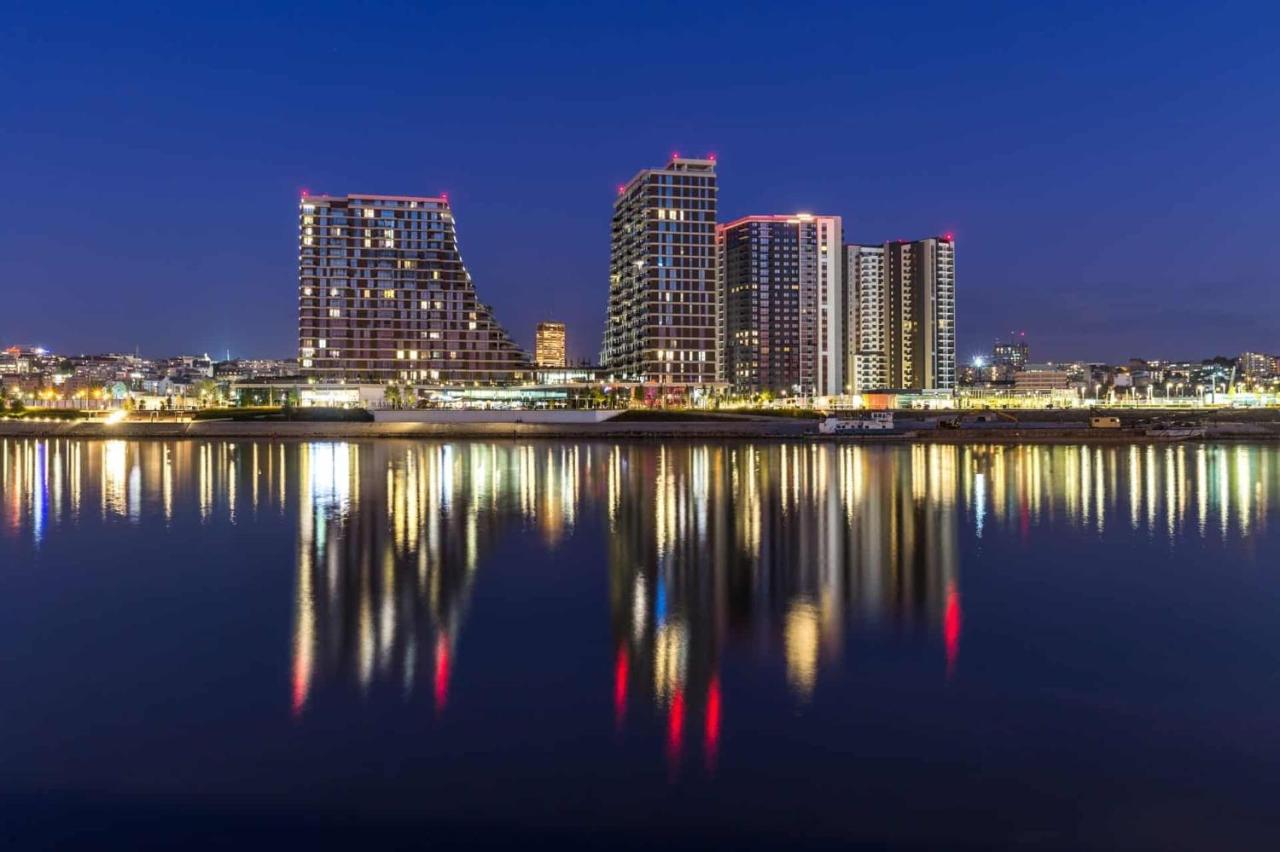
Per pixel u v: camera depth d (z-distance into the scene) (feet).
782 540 144.15
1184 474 274.57
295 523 163.22
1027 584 110.01
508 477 261.85
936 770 56.90
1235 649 82.23
